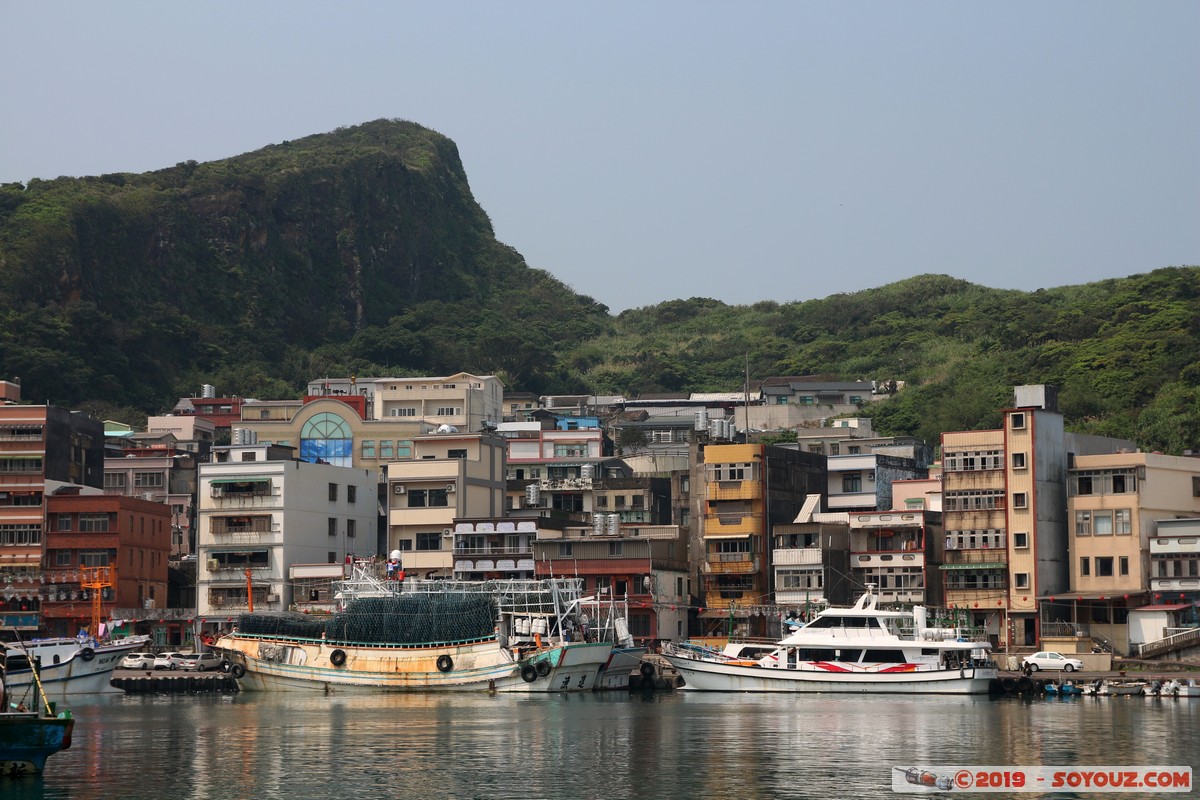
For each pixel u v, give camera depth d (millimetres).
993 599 137875
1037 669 127312
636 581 143875
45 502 156250
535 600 129750
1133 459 136125
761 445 149250
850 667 121125
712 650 131750
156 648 154750
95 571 153500
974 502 139750
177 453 187125
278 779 76312
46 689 125500
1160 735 90250
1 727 72062
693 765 80000
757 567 147000
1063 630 134500
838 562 145000
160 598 164750
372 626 125500
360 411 195500
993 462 139500
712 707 110625
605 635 132125
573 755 83812
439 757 83312
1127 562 135250
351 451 182250
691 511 154375
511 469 175875
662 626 143625
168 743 90125
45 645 125625
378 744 88875
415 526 158125
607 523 151625
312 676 126562
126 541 157625
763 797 71125
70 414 164625
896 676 119938
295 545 156750
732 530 148250
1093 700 115562
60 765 81188
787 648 123688
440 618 124500
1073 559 138125
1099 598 133500
